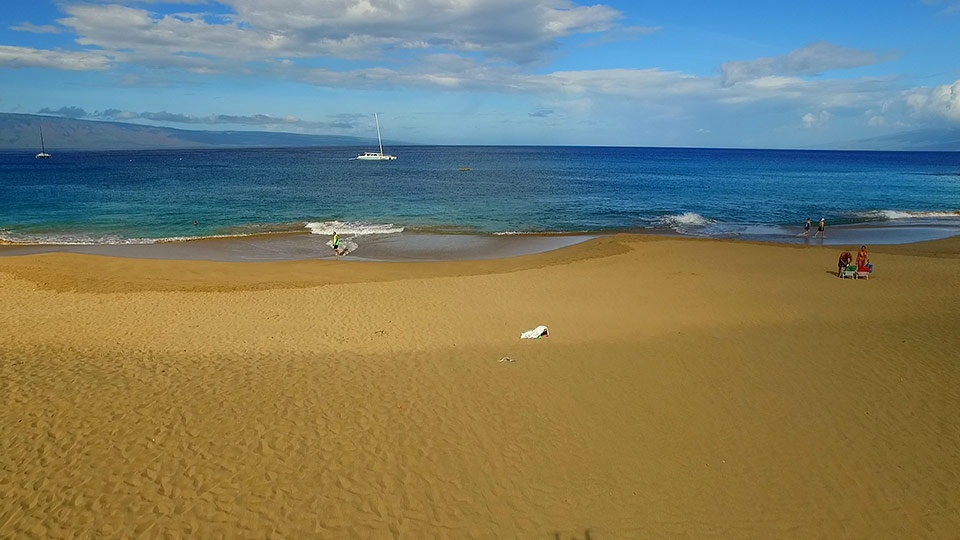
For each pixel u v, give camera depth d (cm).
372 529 705
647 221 3953
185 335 1443
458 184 6544
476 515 738
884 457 866
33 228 3462
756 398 1061
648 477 823
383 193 5478
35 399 998
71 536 667
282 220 3853
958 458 861
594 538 703
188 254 2772
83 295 1880
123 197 4956
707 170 10000
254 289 2000
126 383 1089
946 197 5469
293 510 731
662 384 1127
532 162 12700
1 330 1448
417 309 1717
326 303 1788
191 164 11094
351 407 1010
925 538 704
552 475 825
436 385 1115
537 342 1384
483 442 906
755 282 2064
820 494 785
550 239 3266
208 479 783
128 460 819
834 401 1044
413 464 841
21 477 767
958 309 1631
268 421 949
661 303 1778
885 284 2011
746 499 776
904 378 1134
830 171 9900
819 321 1539
